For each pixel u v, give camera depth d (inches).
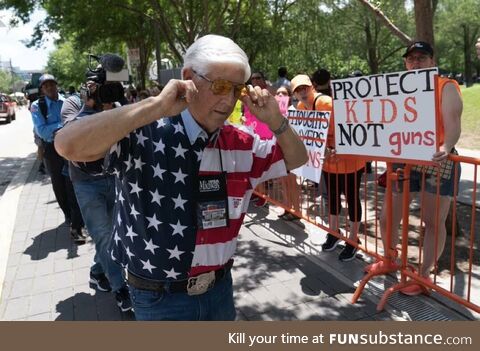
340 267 156.1
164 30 510.6
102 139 54.3
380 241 178.7
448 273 146.6
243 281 149.7
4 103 1072.8
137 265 67.1
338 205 165.9
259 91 65.9
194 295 69.4
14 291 149.1
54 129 190.9
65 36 645.9
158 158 63.6
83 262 171.8
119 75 114.3
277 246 179.2
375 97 122.9
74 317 131.0
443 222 129.3
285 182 200.1
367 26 1009.5
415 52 127.1
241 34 737.0
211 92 60.3
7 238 203.2
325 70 185.9
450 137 113.2
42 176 355.6
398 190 134.7
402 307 127.1
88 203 129.6
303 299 135.7
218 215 66.7
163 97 54.9
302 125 164.9
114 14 586.2
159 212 64.2
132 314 131.0
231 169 68.3
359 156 131.6
